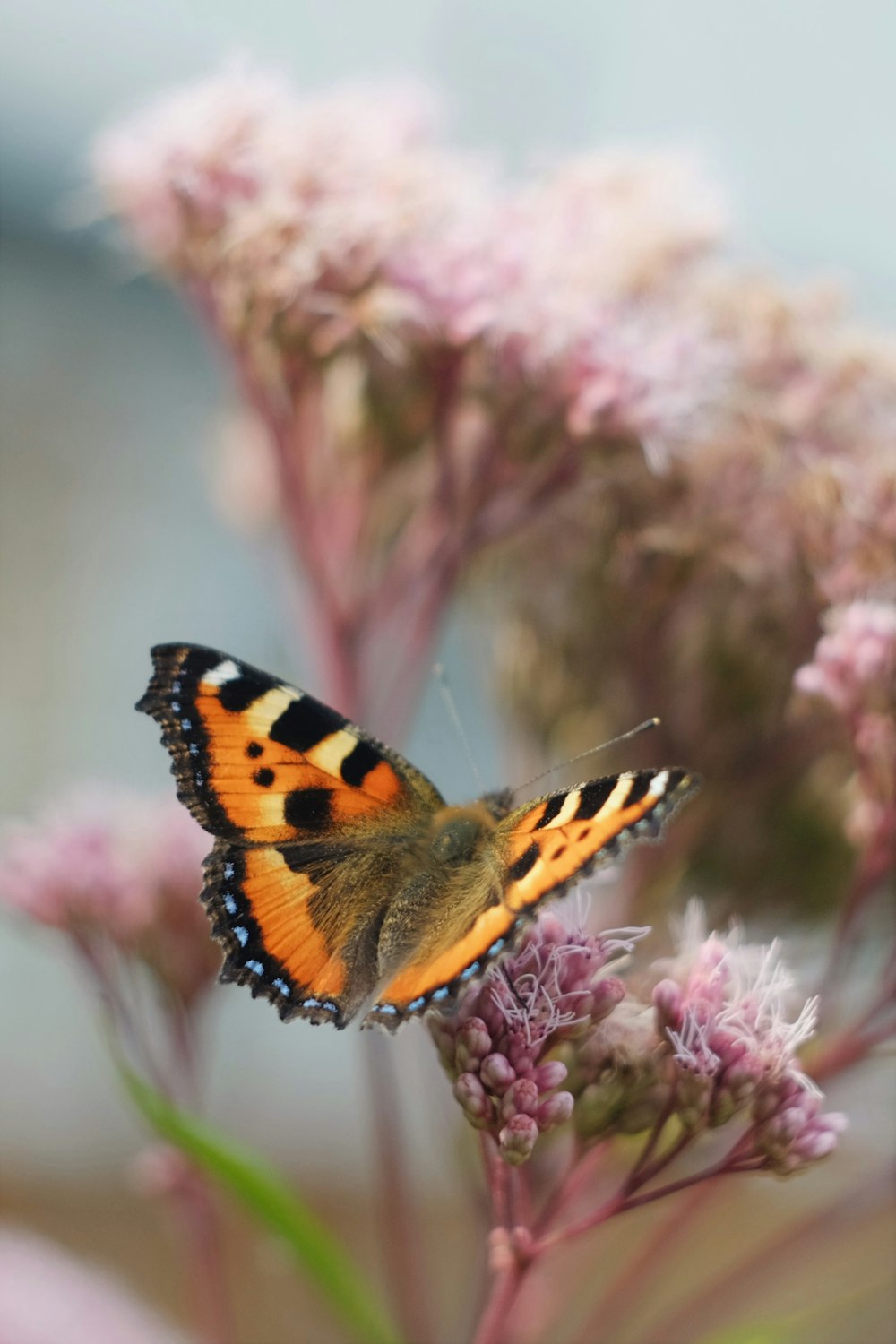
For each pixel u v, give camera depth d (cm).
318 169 36
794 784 36
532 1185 34
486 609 38
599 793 32
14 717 67
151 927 35
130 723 69
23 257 67
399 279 35
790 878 36
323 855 33
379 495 36
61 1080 64
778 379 36
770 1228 40
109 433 70
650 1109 32
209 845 35
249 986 33
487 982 32
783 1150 32
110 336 70
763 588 36
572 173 36
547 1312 35
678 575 36
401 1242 35
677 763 36
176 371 72
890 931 36
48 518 68
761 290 36
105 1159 62
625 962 32
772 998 32
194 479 71
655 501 36
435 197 36
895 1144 36
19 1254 36
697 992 32
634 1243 38
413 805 34
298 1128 64
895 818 34
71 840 35
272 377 36
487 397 35
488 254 35
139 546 70
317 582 36
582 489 36
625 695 36
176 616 69
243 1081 62
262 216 35
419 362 35
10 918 36
